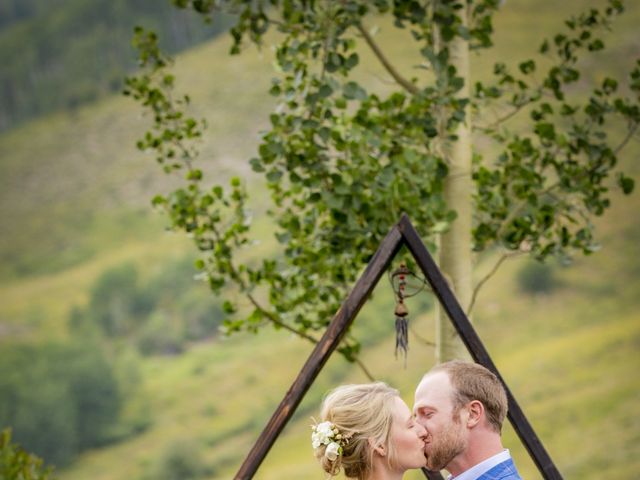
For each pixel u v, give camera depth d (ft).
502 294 408.26
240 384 431.43
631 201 433.89
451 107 18.81
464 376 11.81
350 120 19.45
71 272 552.41
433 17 19.12
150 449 399.85
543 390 323.37
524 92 21.09
